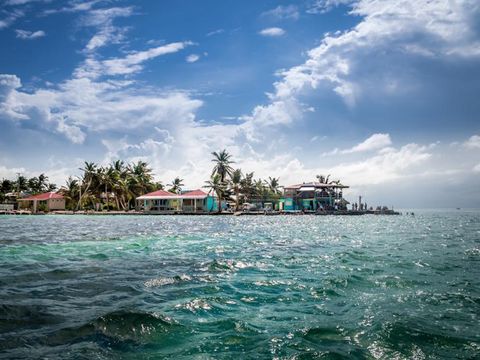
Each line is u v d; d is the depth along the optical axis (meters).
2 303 7.12
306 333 5.65
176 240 21.39
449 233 28.64
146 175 98.94
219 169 90.81
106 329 5.69
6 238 22.05
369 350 5.01
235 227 35.78
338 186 87.12
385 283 9.28
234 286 8.91
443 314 6.63
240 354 4.88
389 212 99.25
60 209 95.94
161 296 7.89
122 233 26.64
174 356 4.78
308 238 23.28
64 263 12.40
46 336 5.36
